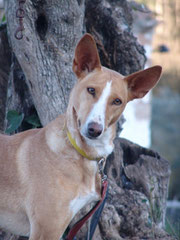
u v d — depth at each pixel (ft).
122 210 23.57
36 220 17.75
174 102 57.21
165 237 23.68
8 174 18.56
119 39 26.43
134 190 25.12
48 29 22.22
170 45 56.18
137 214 23.62
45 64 22.18
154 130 56.29
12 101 24.72
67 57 22.71
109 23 26.40
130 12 29.30
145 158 26.63
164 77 57.11
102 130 16.67
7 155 18.92
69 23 22.20
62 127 18.45
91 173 18.42
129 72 26.91
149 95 58.95
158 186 26.35
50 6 21.77
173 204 42.14
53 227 17.53
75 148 17.98
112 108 17.65
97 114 16.78
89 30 26.61
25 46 21.62
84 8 25.12
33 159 18.26
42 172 17.83
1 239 22.94
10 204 18.58
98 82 17.48
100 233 22.70
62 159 17.93
